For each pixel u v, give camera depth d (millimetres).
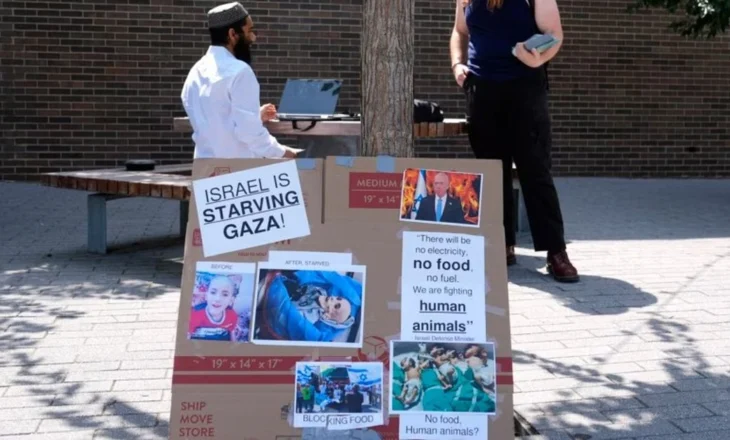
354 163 3283
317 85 7438
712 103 13328
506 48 6605
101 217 7691
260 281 3219
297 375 3180
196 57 11625
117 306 6059
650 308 6152
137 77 11531
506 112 6793
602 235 8789
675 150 13305
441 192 3318
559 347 5344
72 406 4359
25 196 10656
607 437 4109
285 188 3266
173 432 3133
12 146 11414
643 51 12969
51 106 11414
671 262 7570
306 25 11836
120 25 11414
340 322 3215
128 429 4113
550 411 4406
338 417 3168
